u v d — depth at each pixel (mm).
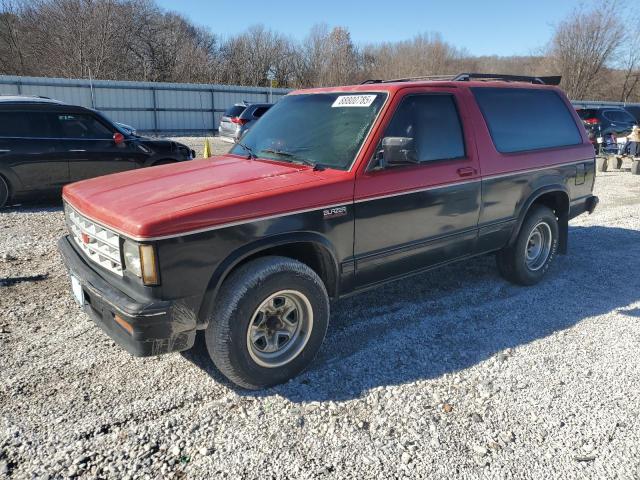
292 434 2852
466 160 4227
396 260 3844
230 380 3207
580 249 6602
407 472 2582
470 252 4465
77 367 3477
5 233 6754
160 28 44594
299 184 3273
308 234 3264
